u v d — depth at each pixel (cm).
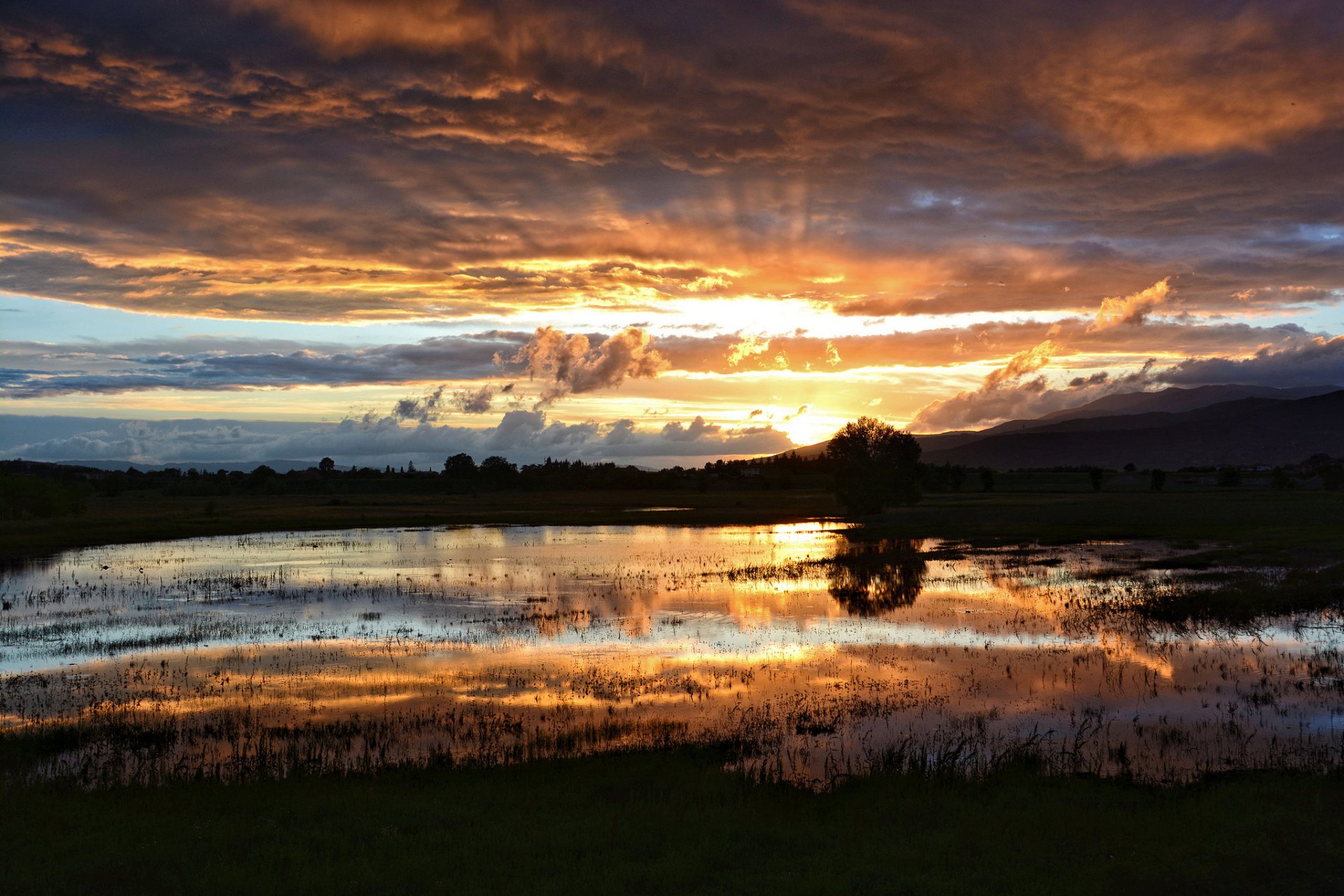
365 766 1627
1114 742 1750
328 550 6906
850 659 2602
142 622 3444
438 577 4928
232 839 1195
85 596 4262
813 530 9056
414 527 9994
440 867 1084
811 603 3753
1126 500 11450
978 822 1241
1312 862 1073
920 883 1027
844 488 10550
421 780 1517
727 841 1173
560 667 2545
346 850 1154
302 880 1045
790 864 1097
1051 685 2245
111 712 2108
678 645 2859
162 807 1353
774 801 1363
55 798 1411
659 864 1085
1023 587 4166
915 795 1383
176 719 2041
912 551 6275
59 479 19288
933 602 3744
